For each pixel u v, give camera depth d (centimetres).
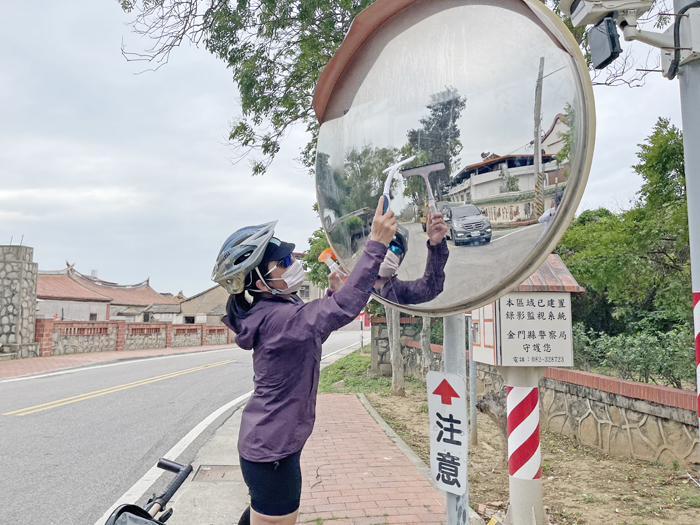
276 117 781
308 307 171
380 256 153
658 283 609
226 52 724
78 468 515
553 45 119
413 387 1029
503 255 131
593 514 349
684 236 518
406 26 151
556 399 589
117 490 451
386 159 157
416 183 148
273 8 657
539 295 337
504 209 129
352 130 170
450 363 171
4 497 435
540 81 122
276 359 171
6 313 1748
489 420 695
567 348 334
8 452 577
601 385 499
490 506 376
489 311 347
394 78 155
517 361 330
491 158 131
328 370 1425
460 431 167
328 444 576
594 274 571
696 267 260
